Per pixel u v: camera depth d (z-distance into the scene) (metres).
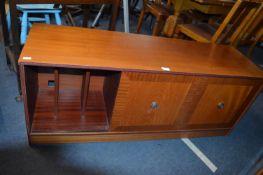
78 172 1.05
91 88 1.40
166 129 1.27
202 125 1.35
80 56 0.94
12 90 1.43
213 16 2.37
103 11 2.76
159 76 1.00
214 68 1.13
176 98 1.12
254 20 1.73
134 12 3.30
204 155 1.31
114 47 1.09
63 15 2.37
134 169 1.13
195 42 1.42
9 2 1.02
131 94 1.03
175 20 1.98
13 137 1.14
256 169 0.68
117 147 1.22
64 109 1.22
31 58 0.84
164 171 1.16
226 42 1.78
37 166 1.04
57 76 1.00
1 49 1.79
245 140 1.49
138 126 1.20
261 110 1.82
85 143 1.20
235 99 1.26
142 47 1.17
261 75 1.18
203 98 1.18
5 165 1.01
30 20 1.82
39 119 1.12
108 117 1.19
